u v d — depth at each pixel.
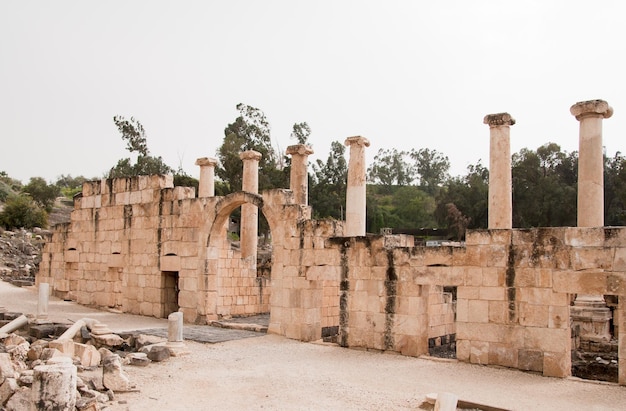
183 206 27.12
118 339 19.62
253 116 68.25
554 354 16.28
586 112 18.06
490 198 19.22
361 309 20.34
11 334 19.08
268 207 23.69
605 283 15.66
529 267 16.94
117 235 30.23
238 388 14.26
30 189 81.75
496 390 14.48
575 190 54.72
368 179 125.44
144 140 73.25
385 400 13.25
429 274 18.86
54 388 10.92
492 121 19.31
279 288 23.16
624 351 15.20
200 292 25.98
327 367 17.11
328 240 21.52
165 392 13.77
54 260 34.62
